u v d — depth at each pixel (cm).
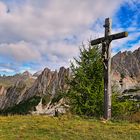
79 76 3334
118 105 3216
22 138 1641
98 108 3209
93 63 3341
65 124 2033
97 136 1722
